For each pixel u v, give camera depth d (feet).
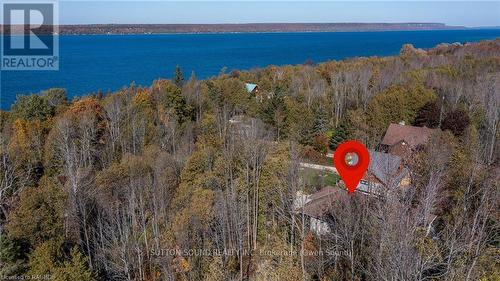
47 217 95.76
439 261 65.41
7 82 441.27
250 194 117.91
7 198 117.29
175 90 213.66
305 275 84.23
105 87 424.87
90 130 175.01
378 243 69.87
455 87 212.84
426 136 160.56
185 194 116.16
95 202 114.01
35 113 190.90
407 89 215.31
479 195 90.53
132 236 104.06
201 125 197.67
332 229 95.66
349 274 80.12
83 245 105.19
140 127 177.99
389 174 83.10
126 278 94.73
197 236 101.81
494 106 171.73
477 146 128.16
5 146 152.97
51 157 155.43
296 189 107.04
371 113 200.13
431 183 80.74
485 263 67.46
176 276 95.45
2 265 78.89
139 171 132.67
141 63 655.35
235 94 245.65
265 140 138.92
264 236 113.29
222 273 93.40
